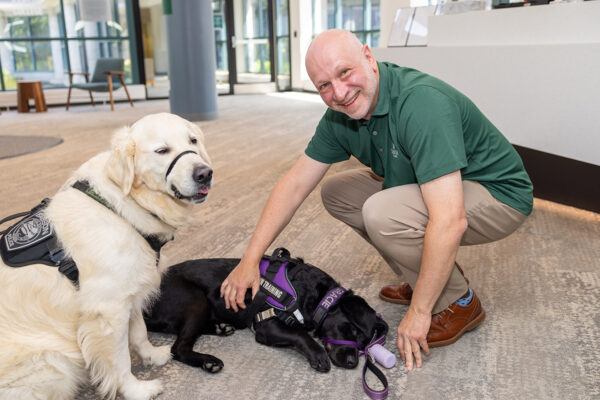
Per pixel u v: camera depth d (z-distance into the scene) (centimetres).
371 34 1003
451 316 171
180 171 139
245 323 179
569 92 280
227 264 187
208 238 278
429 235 145
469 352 167
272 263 178
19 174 430
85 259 133
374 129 165
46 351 131
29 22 973
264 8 1161
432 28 413
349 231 286
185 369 164
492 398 144
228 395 149
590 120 270
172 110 752
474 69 352
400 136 154
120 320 138
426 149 142
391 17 855
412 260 167
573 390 146
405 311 196
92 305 134
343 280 223
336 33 150
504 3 348
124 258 137
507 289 211
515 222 170
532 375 154
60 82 1021
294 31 1165
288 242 271
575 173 308
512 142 329
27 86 906
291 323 168
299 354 171
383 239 165
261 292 170
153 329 177
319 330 167
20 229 138
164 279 178
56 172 435
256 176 417
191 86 729
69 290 134
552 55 287
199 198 143
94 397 152
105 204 139
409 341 156
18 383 127
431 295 150
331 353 160
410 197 162
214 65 745
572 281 215
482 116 163
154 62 1107
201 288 179
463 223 145
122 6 1038
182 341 167
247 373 160
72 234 134
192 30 712
